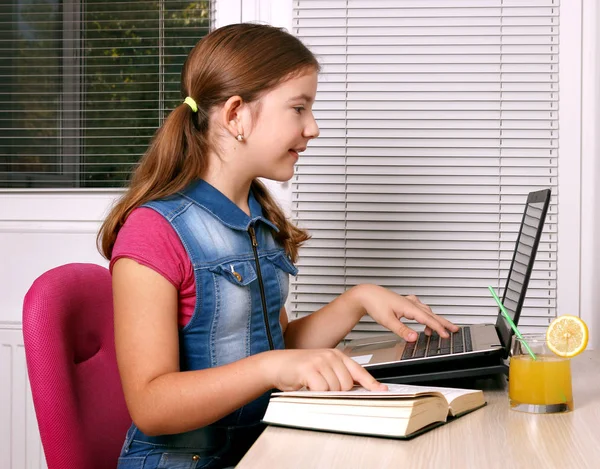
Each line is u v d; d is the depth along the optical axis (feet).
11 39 6.88
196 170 3.86
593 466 2.36
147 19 6.84
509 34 6.41
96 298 3.86
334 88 6.49
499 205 6.45
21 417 6.50
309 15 6.49
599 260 6.18
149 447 3.61
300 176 6.53
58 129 6.89
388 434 2.68
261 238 4.16
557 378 3.10
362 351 4.36
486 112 6.46
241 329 3.81
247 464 2.39
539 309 6.50
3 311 6.68
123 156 6.87
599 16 6.28
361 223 6.50
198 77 3.96
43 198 6.68
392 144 6.48
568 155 6.42
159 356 3.32
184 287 3.64
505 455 2.48
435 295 6.49
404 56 6.46
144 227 3.60
